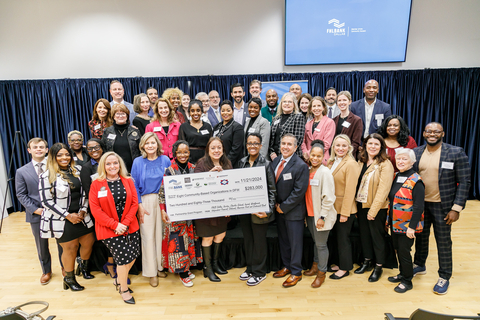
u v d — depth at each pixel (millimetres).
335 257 2869
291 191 2453
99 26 5102
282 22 5055
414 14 4980
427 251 2672
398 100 5086
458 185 2363
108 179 2299
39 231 2660
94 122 3385
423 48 5062
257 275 2643
